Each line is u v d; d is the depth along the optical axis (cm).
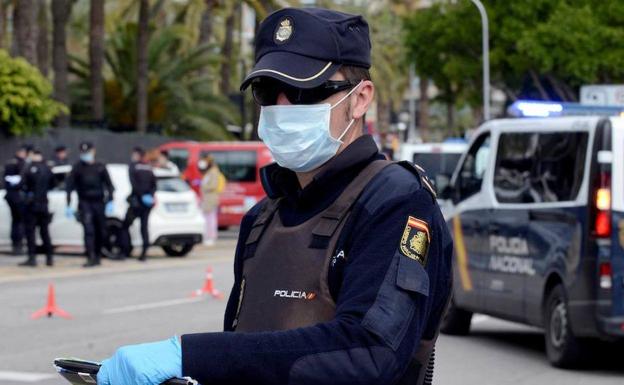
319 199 317
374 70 6662
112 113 4912
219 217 3481
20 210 2552
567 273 1176
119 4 5662
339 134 319
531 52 4478
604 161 1151
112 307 1702
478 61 4888
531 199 1277
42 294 1858
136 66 4897
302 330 288
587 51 4438
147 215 2456
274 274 312
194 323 1535
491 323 1652
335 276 304
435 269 307
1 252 2691
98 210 2312
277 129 318
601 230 1145
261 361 284
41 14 4862
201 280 2125
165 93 4934
